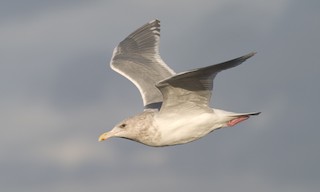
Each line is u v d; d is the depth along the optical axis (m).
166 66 18.03
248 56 12.62
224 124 14.99
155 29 19.05
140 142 15.21
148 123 14.90
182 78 13.54
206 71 13.33
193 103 14.54
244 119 14.96
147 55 18.48
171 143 15.03
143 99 16.77
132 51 18.70
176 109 14.65
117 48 18.94
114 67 18.00
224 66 13.16
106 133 15.11
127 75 17.61
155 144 15.08
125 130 15.08
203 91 14.14
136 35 19.20
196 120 14.72
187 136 14.90
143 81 17.34
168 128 14.79
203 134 14.96
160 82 13.58
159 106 16.16
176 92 14.17
